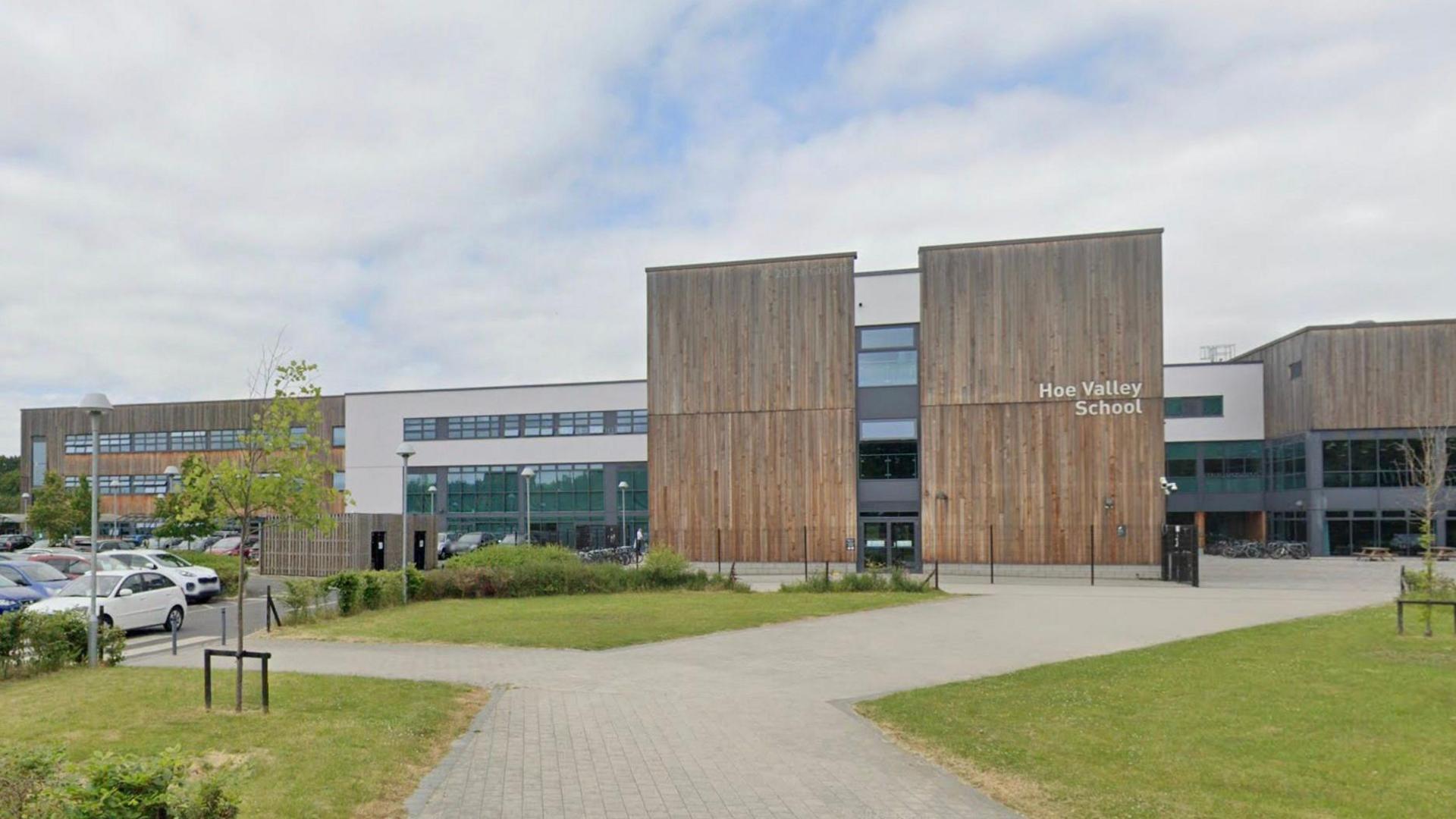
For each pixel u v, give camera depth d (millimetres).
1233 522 58656
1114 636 17359
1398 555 47219
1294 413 51625
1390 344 48750
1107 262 35344
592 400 54875
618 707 11312
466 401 56312
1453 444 47156
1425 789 7602
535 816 7094
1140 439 34562
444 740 9531
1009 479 35375
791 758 8859
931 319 36562
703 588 27844
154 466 64312
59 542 50844
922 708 11078
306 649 16531
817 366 37531
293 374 12320
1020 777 8086
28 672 13578
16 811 5250
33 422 67500
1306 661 13758
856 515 36656
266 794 7223
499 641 17141
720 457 38000
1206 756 8688
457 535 52312
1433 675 12430
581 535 53906
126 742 8992
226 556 36562
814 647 16312
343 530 36781
